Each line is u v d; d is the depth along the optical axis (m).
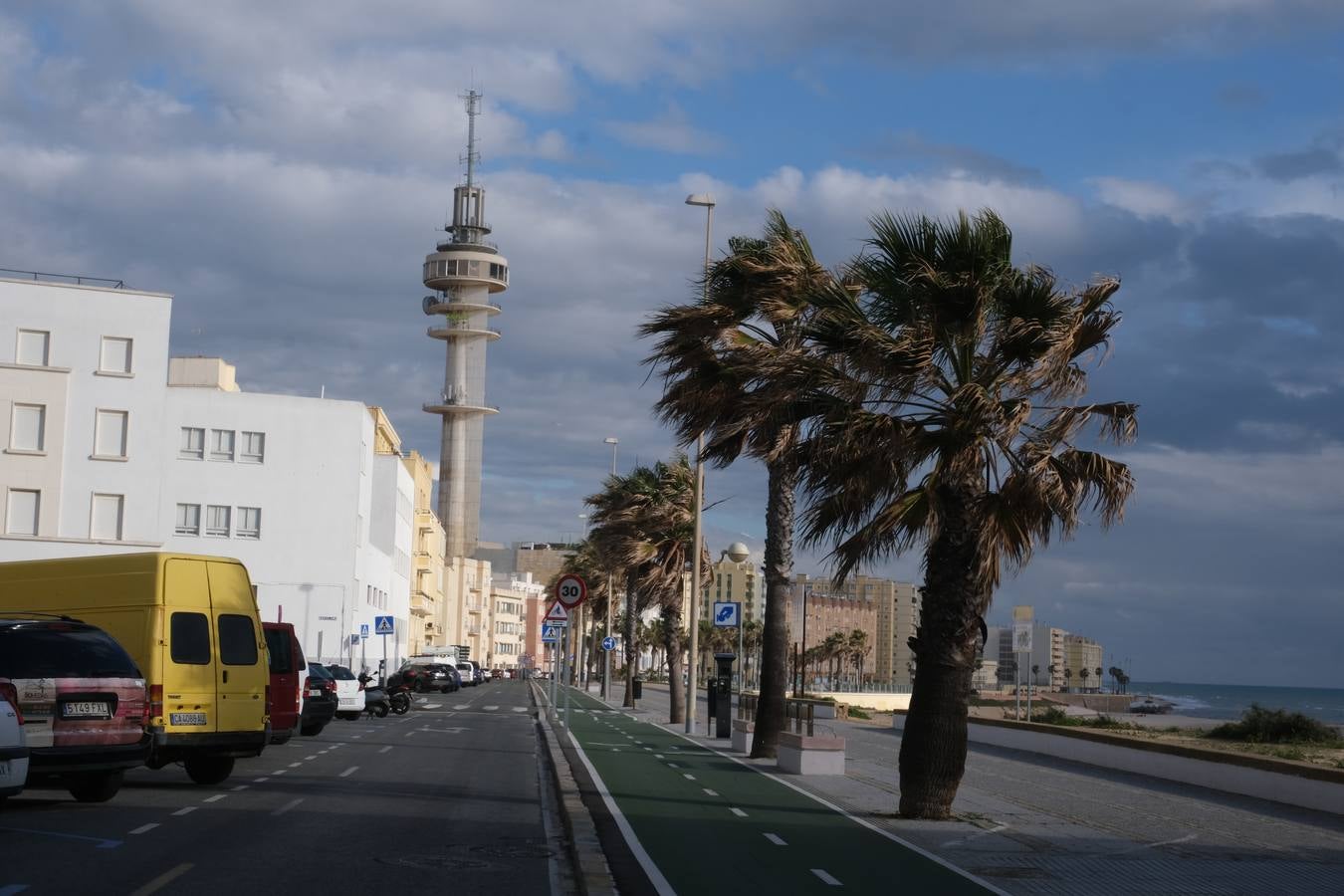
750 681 132.00
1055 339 15.81
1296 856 14.54
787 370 17.12
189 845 13.15
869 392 16.72
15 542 55.81
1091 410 16.47
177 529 64.06
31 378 58.53
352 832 14.58
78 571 19.55
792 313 21.94
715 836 14.85
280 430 65.81
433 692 79.75
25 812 15.63
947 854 13.91
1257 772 20.92
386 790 19.53
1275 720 36.09
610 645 69.94
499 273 163.62
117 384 60.31
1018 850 14.36
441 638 136.62
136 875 11.24
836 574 17.05
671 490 46.84
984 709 77.19
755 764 25.44
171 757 19.31
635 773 22.89
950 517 16.48
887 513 16.30
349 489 66.50
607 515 50.12
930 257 16.38
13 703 14.91
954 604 16.67
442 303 161.25
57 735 15.45
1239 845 15.37
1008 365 16.66
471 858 12.98
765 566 27.12
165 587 18.66
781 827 15.72
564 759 25.64
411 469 109.94
